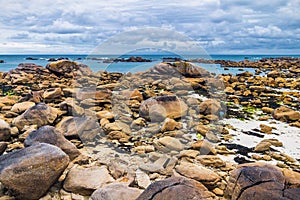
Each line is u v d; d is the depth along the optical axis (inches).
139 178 130.6
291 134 195.5
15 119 193.2
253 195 99.6
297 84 419.2
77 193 117.4
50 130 149.0
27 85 389.1
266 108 257.8
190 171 127.0
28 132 176.7
